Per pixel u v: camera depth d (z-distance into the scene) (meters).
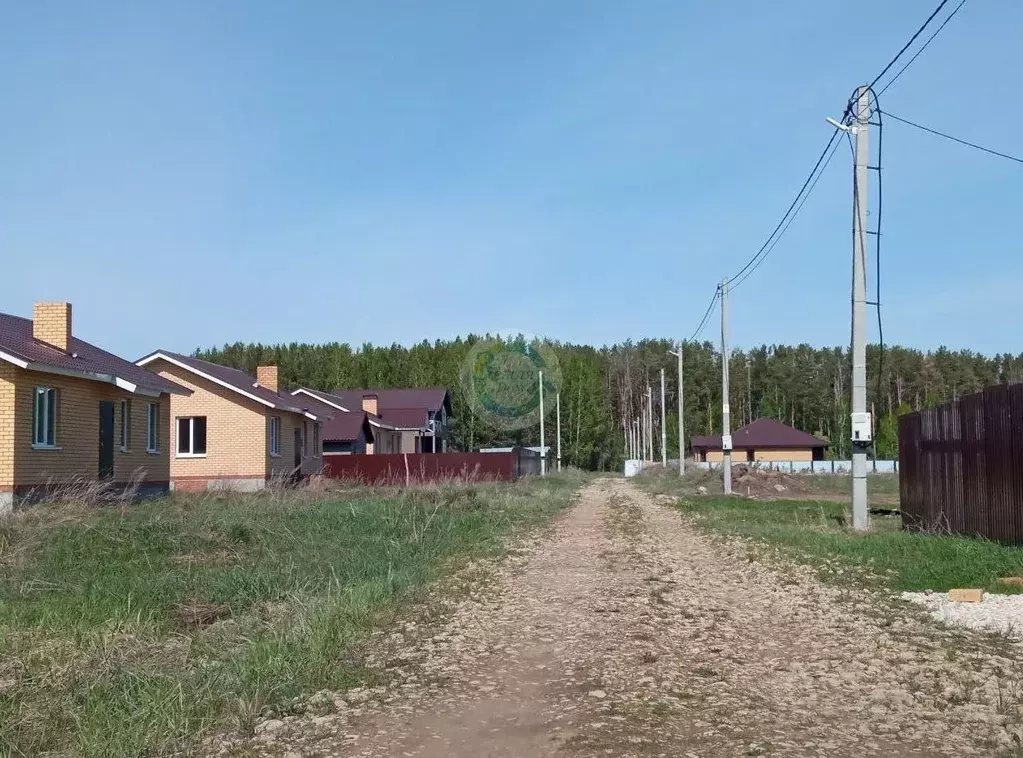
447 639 8.29
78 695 6.50
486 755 5.14
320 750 5.31
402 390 60.50
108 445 21.27
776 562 13.41
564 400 79.50
